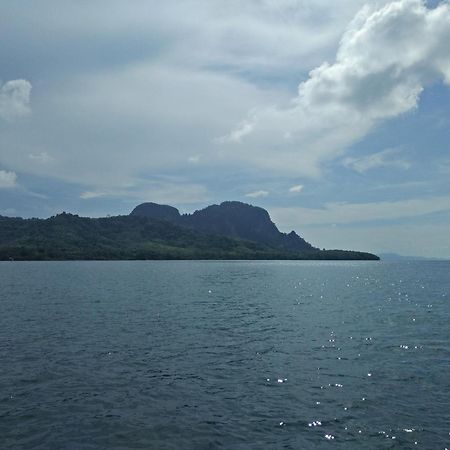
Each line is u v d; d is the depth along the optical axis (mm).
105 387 22438
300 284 106812
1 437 16531
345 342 34031
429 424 17703
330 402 20328
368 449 15609
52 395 21141
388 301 66812
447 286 101375
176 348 31469
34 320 43688
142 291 79125
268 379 23938
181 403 20266
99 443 16156
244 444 16109
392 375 24656
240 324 43062
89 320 44000
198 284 100500
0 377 23812
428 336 36656
